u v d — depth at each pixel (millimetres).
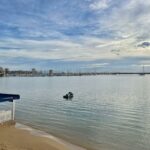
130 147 18297
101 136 21359
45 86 102250
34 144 16766
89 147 17797
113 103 46688
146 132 23156
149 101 49750
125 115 33094
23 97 57500
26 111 35875
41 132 21625
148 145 18891
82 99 53562
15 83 129500
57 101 49750
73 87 95812
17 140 17375
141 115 33156
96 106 42438
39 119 29188
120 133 22688
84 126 25500
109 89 84312
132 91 75562
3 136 18188
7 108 38094
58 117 30984
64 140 19297
